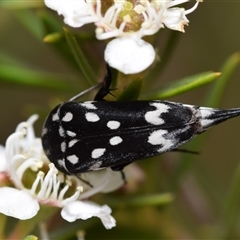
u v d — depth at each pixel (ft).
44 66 0.29
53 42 0.21
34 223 0.20
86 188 0.20
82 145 0.19
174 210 0.24
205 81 0.19
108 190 0.21
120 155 0.19
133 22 0.19
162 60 0.21
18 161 0.20
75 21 0.19
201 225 0.24
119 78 0.20
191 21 0.27
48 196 0.20
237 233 0.24
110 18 0.19
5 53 0.24
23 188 0.20
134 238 0.23
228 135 0.29
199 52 0.28
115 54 0.18
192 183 0.24
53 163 0.20
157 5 0.19
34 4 0.22
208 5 0.27
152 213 0.23
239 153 0.29
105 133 0.19
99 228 0.23
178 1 0.19
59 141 0.20
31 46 0.28
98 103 0.19
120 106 0.19
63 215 0.20
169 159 0.24
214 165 0.29
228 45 0.27
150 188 0.23
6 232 0.22
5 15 0.26
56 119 0.20
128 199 0.22
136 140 0.19
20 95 0.29
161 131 0.19
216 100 0.22
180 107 0.19
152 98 0.19
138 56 0.18
